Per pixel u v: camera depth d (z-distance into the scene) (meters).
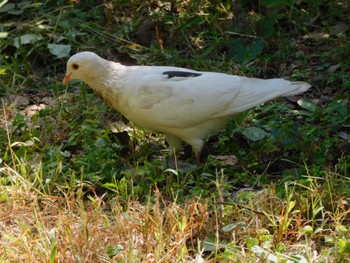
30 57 11.86
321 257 7.12
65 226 7.31
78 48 12.05
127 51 11.92
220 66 11.42
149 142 9.76
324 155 9.12
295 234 7.54
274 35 12.02
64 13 12.71
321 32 12.06
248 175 8.96
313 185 8.20
